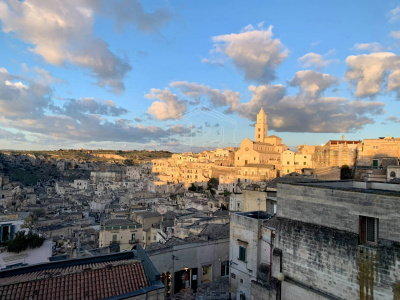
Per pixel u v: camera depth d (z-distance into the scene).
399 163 54.81
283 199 22.91
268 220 30.70
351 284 18.02
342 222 18.81
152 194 151.00
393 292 16.06
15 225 33.19
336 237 18.97
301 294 20.77
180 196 148.62
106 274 20.19
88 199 157.38
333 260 19.08
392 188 19.55
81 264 22.33
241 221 32.94
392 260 16.20
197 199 118.25
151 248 37.22
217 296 34.34
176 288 35.72
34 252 30.44
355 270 17.86
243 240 32.50
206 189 172.62
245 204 40.88
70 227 80.44
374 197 17.22
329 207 19.61
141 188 187.12
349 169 90.50
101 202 134.75
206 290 36.00
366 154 79.56
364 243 17.91
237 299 31.56
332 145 98.12
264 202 38.19
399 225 16.05
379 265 16.75
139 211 89.88
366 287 17.28
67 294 18.09
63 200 149.88
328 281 19.30
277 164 171.62
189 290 35.97
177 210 95.56
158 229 66.38
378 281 16.75
